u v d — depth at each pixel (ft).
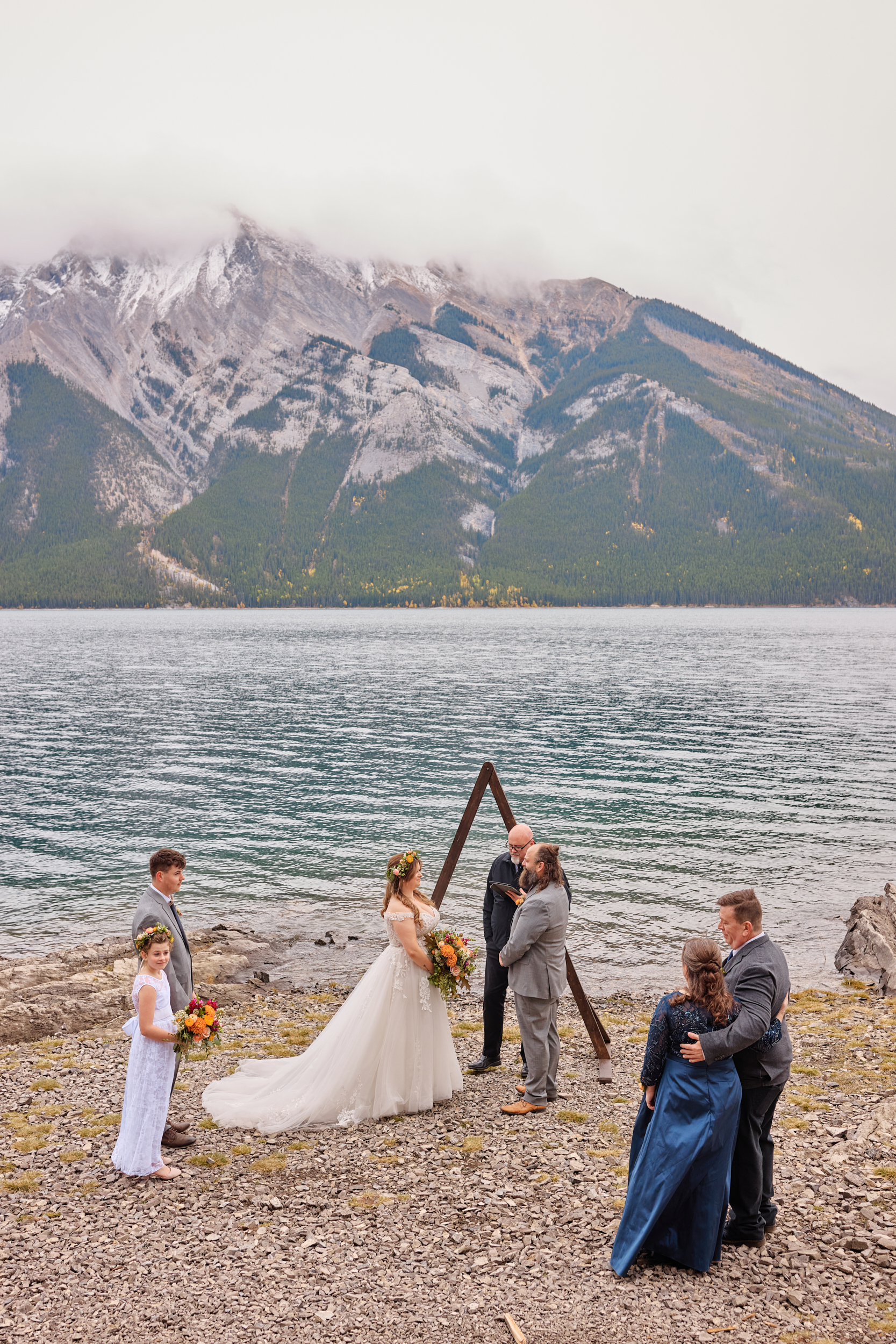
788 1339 15.78
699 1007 17.90
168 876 23.88
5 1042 35.29
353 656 324.60
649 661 290.56
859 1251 18.66
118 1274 17.99
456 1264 18.21
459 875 69.51
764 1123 19.16
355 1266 18.21
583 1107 27.09
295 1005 41.45
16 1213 20.59
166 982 22.91
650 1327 16.14
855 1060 32.22
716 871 68.80
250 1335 16.01
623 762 116.67
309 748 129.70
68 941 56.13
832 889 64.69
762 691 200.34
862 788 100.32
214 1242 19.16
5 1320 16.51
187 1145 24.31
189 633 526.57
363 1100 25.91
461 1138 24.61
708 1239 17.74
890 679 227.81
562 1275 17.83
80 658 317.63
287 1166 22.95
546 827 83.25
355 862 73.92
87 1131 25.48
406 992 26.55
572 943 53.67
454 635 485.97
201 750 128.77
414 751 126.31
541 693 199.72
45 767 116.98
